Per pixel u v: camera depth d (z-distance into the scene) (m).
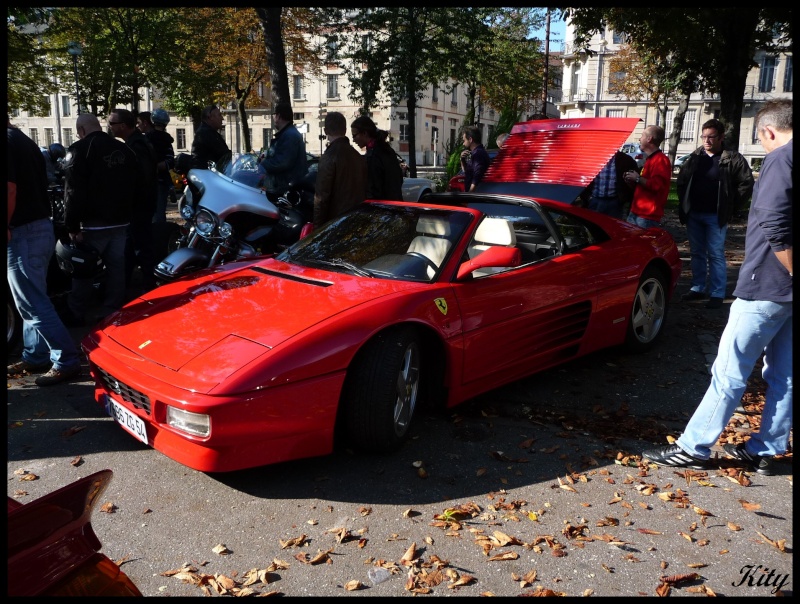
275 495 3.10
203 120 7.99
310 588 2.45
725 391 3.34
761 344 3.26
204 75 25.97
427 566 2.59
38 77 23.66
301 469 3.34
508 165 6.40
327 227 4.51
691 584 2.54
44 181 4.32
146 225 6.72
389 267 3.89
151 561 2.60
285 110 6.98
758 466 3.45
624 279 4.85
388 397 3.28
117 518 2.89
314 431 3.11
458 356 3.69
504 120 17.77
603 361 5.14
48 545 1.24
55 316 4.39
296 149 6.86
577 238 4.79
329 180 5.71
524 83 28.84
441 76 19.30
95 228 5.28
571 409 4.21
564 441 3.74
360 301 3.45
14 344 4.97
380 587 2.46
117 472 3.27
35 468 3.30
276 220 6.27
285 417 2.99
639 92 37.09
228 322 3.36
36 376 4.59
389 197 6.61
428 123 53.22
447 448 3.60
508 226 4.26
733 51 15.66
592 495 3.17
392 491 3.15
